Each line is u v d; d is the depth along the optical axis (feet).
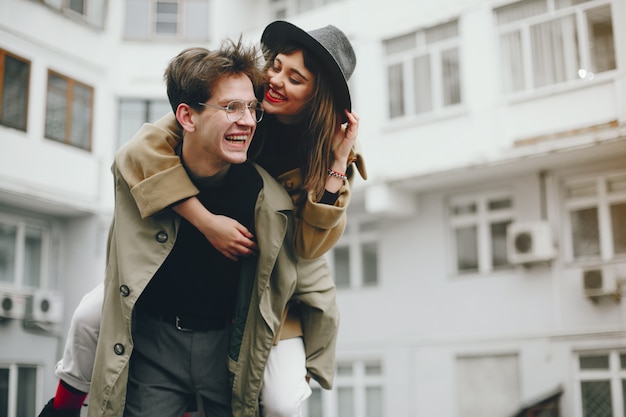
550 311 40.37
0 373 42.80
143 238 6.53
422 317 44.29
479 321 42.47
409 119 43.83
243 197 6.73
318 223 6.70
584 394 38.99
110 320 6.54
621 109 37.65
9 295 43.47
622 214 39.50
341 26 47.01
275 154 7.21
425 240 44.98
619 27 38.22
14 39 43.70
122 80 49.60
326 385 7.56
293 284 6.92
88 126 47.78
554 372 39.78
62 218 47.96
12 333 43.65
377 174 44.29
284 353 7.26
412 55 44.52
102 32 49.16
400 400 44.16
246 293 6.77
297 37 6.79
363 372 45.91
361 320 46.32
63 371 7.28
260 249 6.61
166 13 51.11
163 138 6.59
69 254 47.75
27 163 43.70
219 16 51.26
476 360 42.37
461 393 42.45
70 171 46.06
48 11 45.78
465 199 44.32
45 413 7.45
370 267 47.09
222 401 6.89
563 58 39.78
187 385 6.81
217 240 6.49
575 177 40.75
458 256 44.19
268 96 6.90
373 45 45.73
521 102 40.34
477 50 42.01
